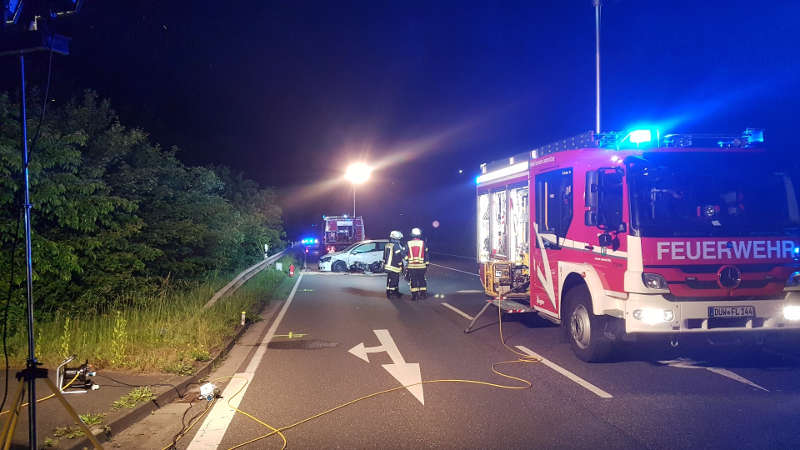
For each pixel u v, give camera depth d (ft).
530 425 18.56
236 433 18.12
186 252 48.98
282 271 76.64
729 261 24.59
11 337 28.50
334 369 26.58
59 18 14.24
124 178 39.93
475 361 27.96
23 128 14.26
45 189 30.81
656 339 24.75
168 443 17.30
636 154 25.25
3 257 29.89
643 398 21.47
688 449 16.35
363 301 52.13
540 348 31.04
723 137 26.94
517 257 38.88
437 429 18.25
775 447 16.43
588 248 27.61
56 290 34.32
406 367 26.78
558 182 30.94
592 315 27.07
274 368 26.91
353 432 18.07
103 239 36.94
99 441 17.02
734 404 20.59
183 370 24.29
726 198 25.21
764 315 24.66
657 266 24.32
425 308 47.21
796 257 24.99
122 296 37.52
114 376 23.71
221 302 42.14
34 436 13.83
